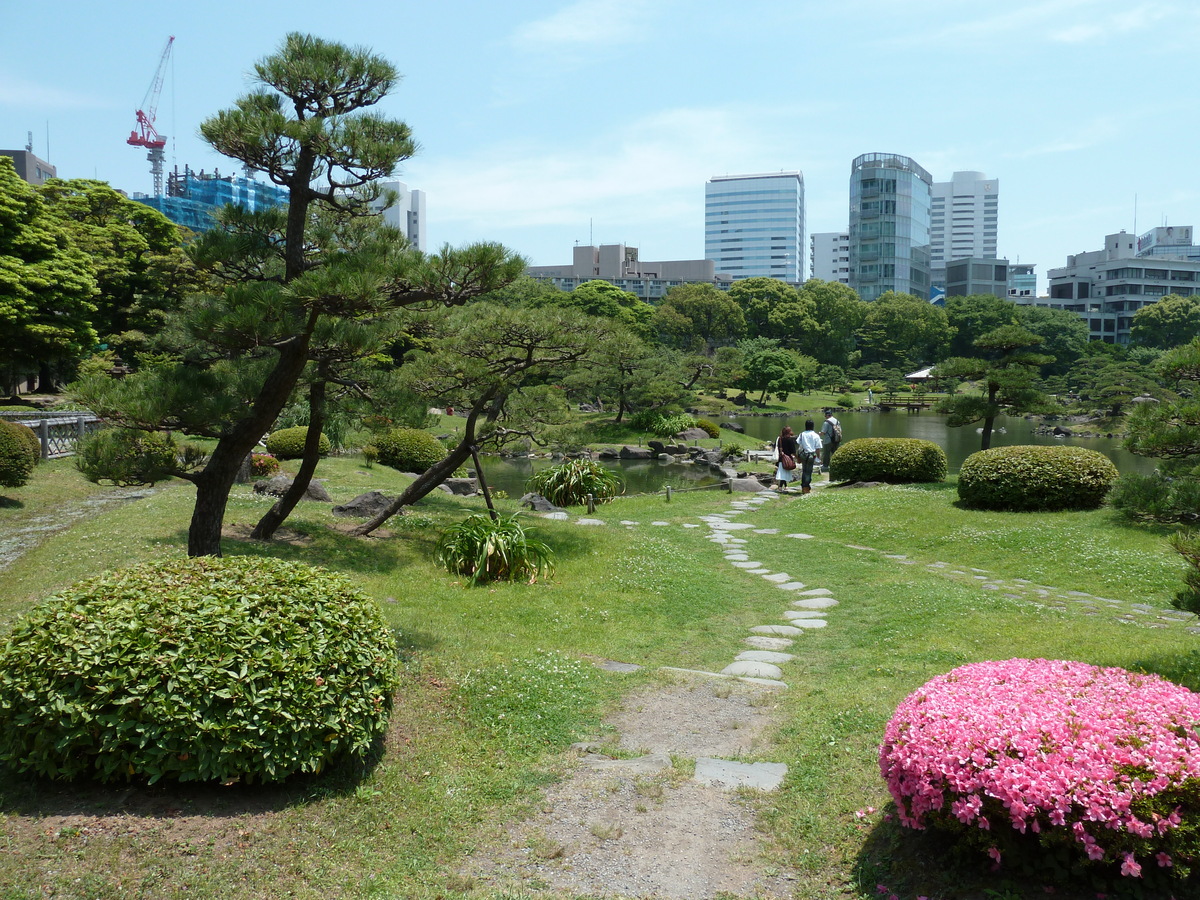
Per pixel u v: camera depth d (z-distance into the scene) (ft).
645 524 60.39
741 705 23.31
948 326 324.39
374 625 19.22
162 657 16.21
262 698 16.26
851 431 179.63
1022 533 48.08
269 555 35.58
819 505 63.36
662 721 22.29
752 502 71.00
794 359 241.55
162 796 16.31
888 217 477.77
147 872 14.10
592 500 67.51
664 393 144.36
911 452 71.00
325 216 36.76
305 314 28.86
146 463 30.04
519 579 38.17
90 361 107.86
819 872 14.80
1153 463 107.34
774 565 45.60
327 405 39.86
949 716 14.75
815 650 29.37
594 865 15.21
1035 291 650.02
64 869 13.92
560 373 49.70
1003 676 16.81
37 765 16.03
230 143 30.42
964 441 159.22
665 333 296.10
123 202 121.70
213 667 16.26
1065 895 13.10
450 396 43.80
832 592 38.73
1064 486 53.26
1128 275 444.55
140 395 28.04
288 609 17.84
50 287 86.53
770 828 16.30
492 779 18.43
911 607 33.45
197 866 14.39
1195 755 13.07
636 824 16.56
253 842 15.20
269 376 31.35
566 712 22.30
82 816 15.46
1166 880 13.14
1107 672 16.72
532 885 14.61
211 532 31.07
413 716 21.07
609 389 142.31
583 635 30.71
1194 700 15.05
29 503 51.96
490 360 43.16
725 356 177.06
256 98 31.32
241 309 26.66
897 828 15.48
